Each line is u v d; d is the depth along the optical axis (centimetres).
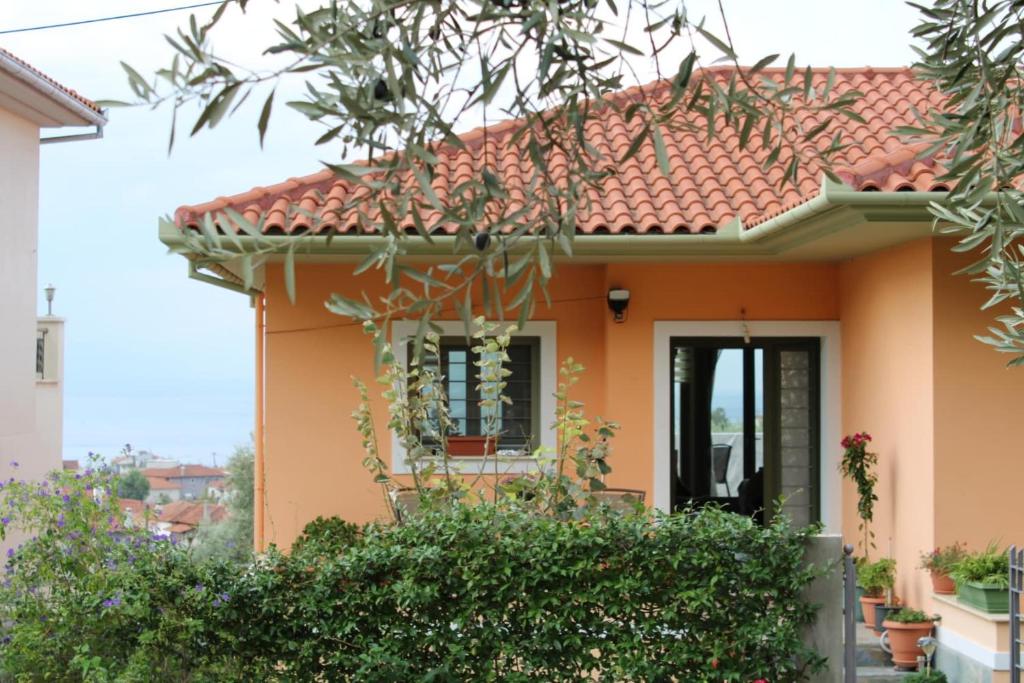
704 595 679
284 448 1157
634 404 1159
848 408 1146
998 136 477
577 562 688
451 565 692
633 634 690
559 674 688
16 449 1545
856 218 876
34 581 739
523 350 1191
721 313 1166
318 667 690
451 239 978
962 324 933
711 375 1188
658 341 1164
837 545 695
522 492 807
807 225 941
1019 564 779
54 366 1958
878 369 1058
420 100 315
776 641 678
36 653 693
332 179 1123
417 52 329
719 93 347
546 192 364
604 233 1067
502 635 690
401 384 912
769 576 682
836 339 1167
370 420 931
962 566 866
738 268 1168
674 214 1077
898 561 1002
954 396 930
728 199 1106
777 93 355
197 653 694
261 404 1175
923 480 948
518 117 346
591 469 796
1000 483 927
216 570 700
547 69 315
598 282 1190
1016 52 437
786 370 1185
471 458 1145
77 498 751
